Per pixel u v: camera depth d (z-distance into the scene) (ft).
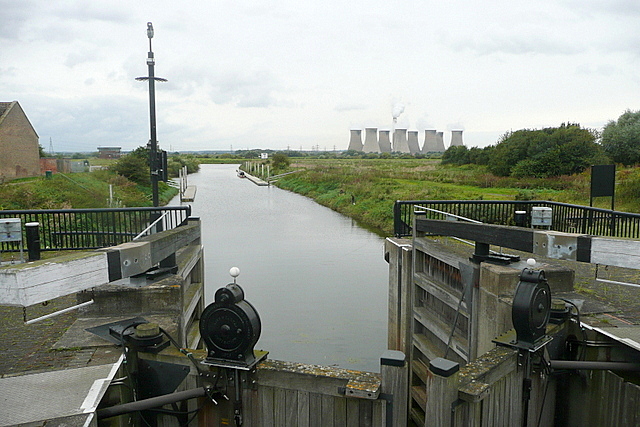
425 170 178.40
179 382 15.74
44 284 12.07
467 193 94.27
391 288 33.32
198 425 15.51
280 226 84.94
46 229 51.39
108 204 99.14
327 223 88.74
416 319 29.99
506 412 15.17
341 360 30.94
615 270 25.67
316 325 36.60
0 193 84.69
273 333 35.01
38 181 99.91
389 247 33.83
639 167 107.45
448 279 26.05
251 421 14.85
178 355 15.60
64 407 12.28
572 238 16.15
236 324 13.78
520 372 15.57
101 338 16.57
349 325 36.73
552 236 16.81
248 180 240.73
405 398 13.06
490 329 20.01
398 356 13.06
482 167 160.56
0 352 16.29
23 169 116.98
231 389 14.84
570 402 17.93
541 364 15.88
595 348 17.25
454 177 135.33
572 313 18.17
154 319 18.53
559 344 17.99
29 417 11.87
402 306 31.60
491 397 14.38
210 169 414.62
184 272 23.00
